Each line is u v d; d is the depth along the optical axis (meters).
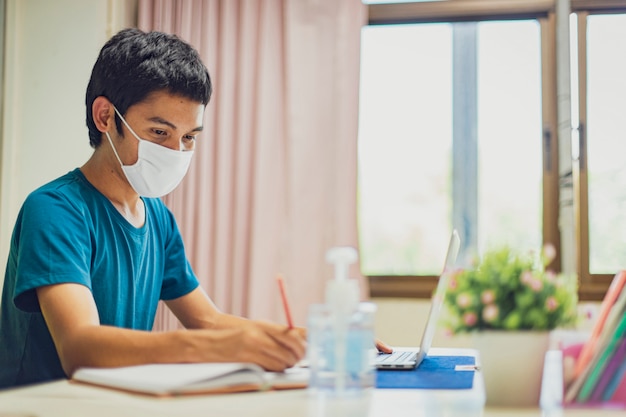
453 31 3.01
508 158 2.94
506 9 2.95
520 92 2.95
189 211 2.92
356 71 2.88
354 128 2.87
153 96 1.41
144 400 0.85
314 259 2.86
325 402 0.85
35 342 1.39
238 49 2.98
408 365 1.23
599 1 2.90
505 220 2.94
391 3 3.04
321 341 0.89
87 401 0.85
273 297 2.87
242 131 2.93
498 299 0.85
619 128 2.89
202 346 1.02
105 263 1.43
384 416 0.79
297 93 2.91
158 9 2.98
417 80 3.01
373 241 3.01
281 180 2.92
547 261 0.90
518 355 0.84
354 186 2.85
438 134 2.99
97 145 1.49
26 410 0.82
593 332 0.86
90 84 1.49
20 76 2.95
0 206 2.89
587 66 2.91
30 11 2.96
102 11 2.92
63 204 1.34
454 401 0.89
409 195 2.99
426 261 2.98
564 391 0.85
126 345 1.04
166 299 1.68
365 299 2.83
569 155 2.79
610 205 2.88
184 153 1.46
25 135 2.93
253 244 2.88
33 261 1.23
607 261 2.87
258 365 1.02
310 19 2.93
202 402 0.84
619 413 0.81
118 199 1.50
